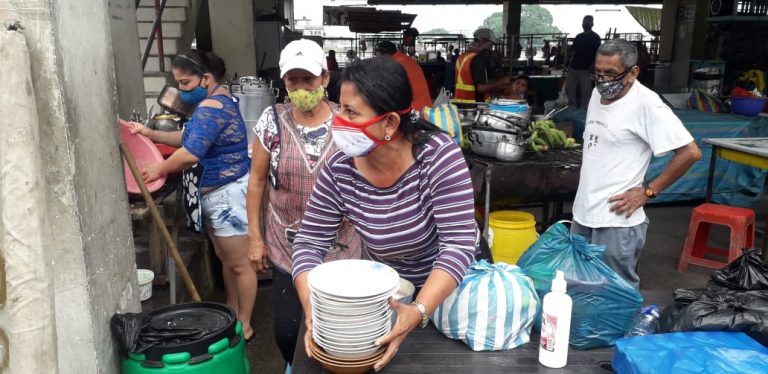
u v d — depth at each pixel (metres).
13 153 1.41
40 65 1.62
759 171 5.52
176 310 2.10
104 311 1.92
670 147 2.44
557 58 14.20
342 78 1.39
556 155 3.64
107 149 1.99
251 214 2.46
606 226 2.65
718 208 4.08
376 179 1.52
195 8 6.69
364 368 1.34
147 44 5.62
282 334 2.34
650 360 1.36
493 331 1.57
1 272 1.46
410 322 1.35
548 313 1.50
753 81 7.52
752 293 1.66
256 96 4.16
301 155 2.18
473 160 3.46
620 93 2.52
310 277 1.36
